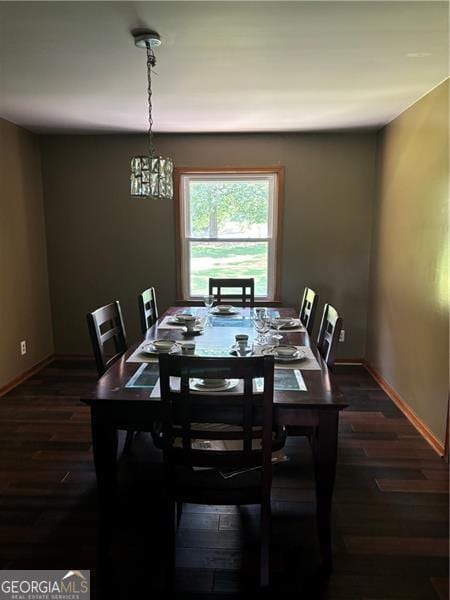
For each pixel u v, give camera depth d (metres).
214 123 3.67
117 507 2.16
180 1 1.65
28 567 1.77
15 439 2.79
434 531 1.97
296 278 4.29
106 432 1.75
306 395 1.71
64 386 3.71
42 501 2.17
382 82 2.64
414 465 2.51
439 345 2.67
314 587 1.67
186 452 1.55
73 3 1.67
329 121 3.61
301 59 2.25
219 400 1.47
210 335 2.61
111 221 4.28
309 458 2.61
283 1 1.65
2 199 3.56
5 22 1.83
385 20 1.82
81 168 4.20
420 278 2.97
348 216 4.17
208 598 1.62
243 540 1.92
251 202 4.27
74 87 2.71
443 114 2.63
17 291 3.80
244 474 1.65
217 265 4.39
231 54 2.18
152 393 1.72
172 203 4.21
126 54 2.19
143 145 4.14
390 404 3.37
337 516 2.07
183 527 2.01
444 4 1.68
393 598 1.62
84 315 4.44
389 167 3.64
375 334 4.02
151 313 3.20
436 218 2.73
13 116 3.46
